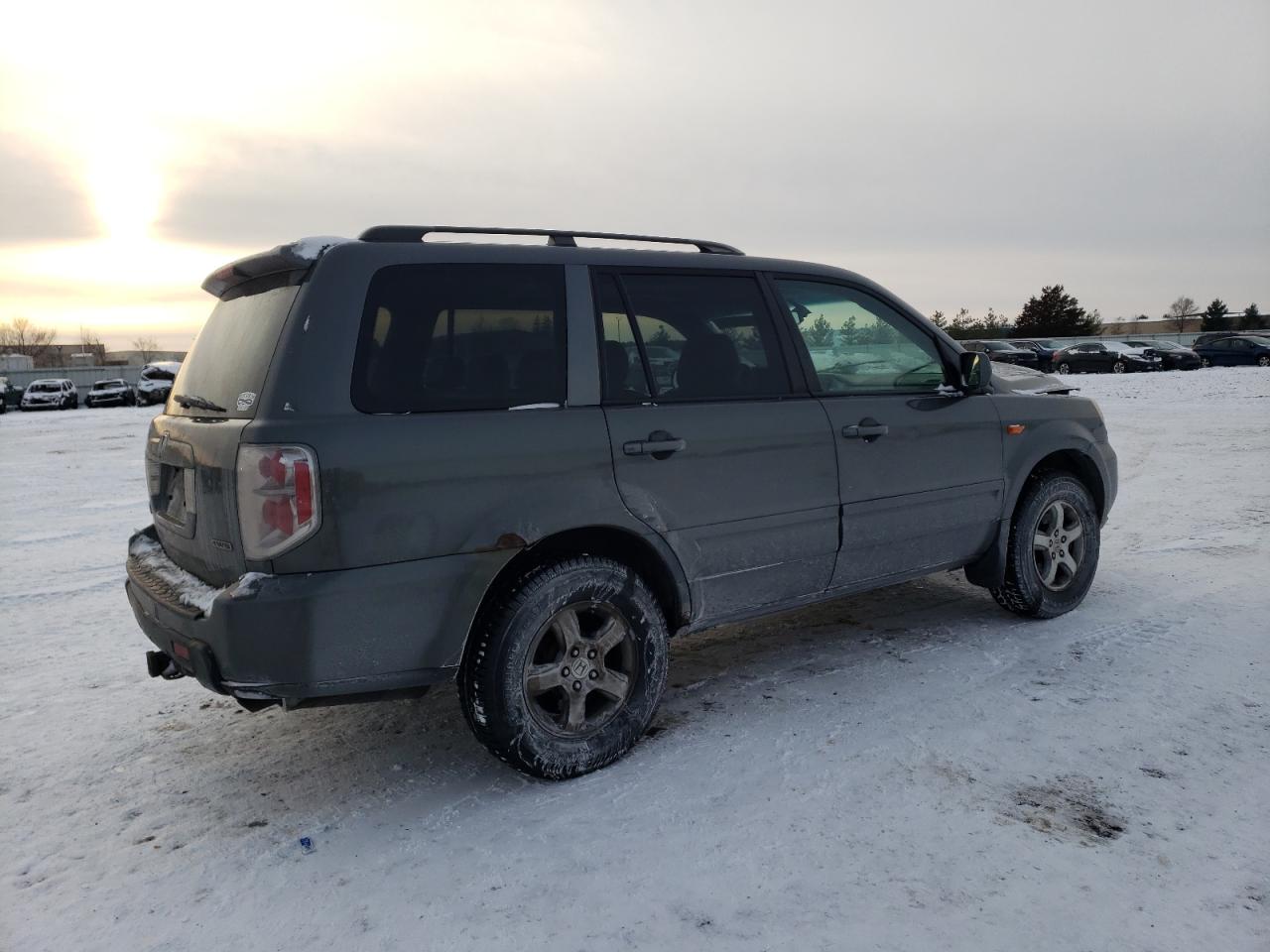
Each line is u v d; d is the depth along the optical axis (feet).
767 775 10.23
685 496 11.05
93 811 10.19
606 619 10.64
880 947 7.24
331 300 9.36
